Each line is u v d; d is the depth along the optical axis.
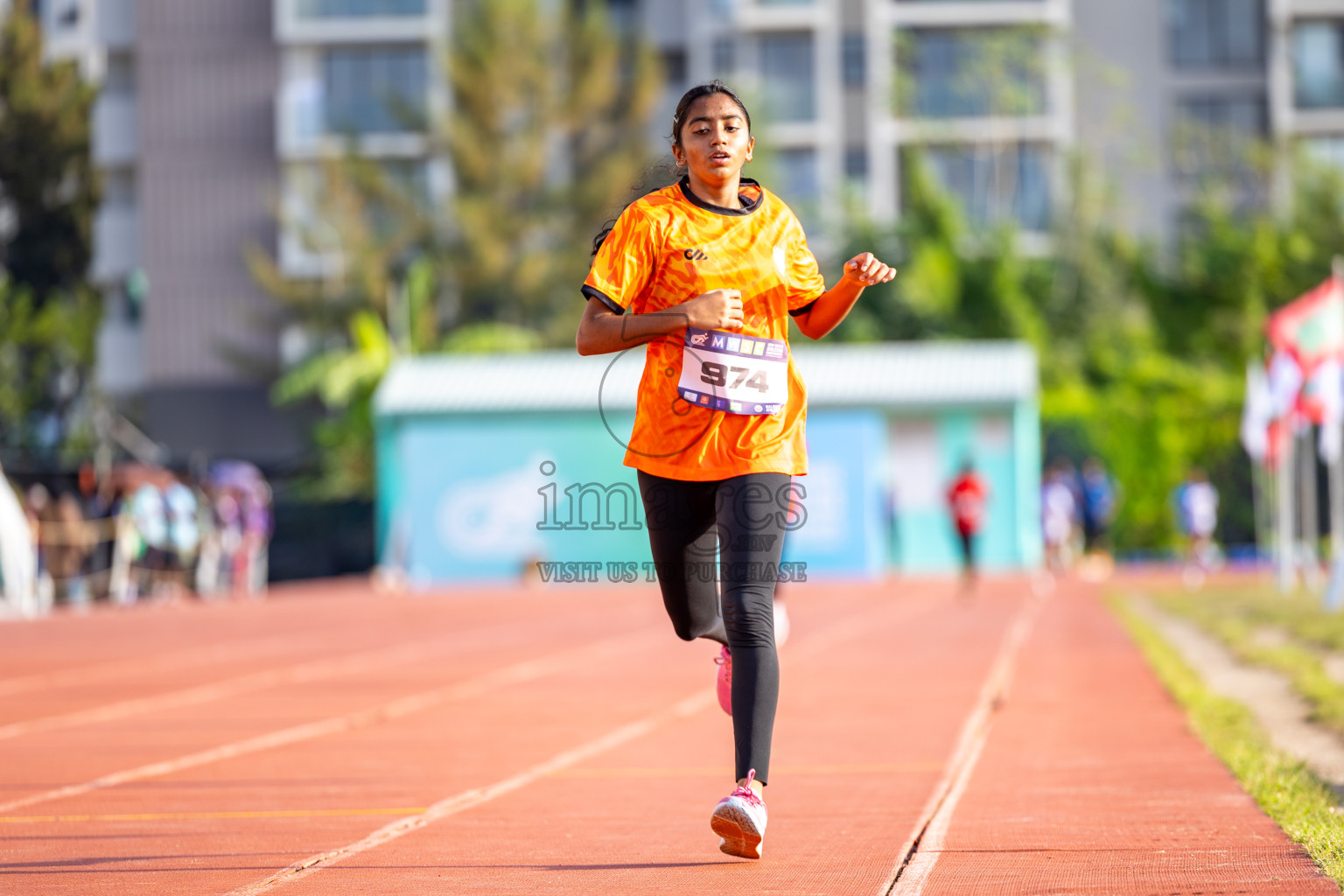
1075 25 175.25
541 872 15.33
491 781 22.02
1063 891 13.78
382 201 172.25
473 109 173.88
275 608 85.19
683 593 16.34
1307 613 54.19
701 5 174.50
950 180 172.00
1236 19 175.75
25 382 157.62
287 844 17.20
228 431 172.12
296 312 169.62
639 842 16.95
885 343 147.50
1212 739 23.97
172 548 96.31
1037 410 114.94
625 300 15.75
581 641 54.12
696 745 26.02
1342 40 176.75
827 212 157.12
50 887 14.95
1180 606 64.19
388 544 112.12
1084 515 108.12
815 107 172.88
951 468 107.69
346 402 151.50
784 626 20.02
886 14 171.00
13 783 22.50
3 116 190.75
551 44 178.75
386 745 26.55
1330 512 117.88
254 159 173.75
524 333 161.62
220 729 29.58
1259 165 156.00
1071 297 150.25
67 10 190.12
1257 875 14.24
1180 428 122.25
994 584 94.25
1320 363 62.66
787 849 16.25
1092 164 158.62
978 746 24.50
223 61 174.25
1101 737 25.17
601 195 173.75
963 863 15.21
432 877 15.16
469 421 109.31
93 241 189.38
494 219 171.62
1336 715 26.69
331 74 174.38
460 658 47.31
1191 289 147.88
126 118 180.25
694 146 16.03
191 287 174.00
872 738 26.05
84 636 62.12
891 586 92.94
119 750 26.45
